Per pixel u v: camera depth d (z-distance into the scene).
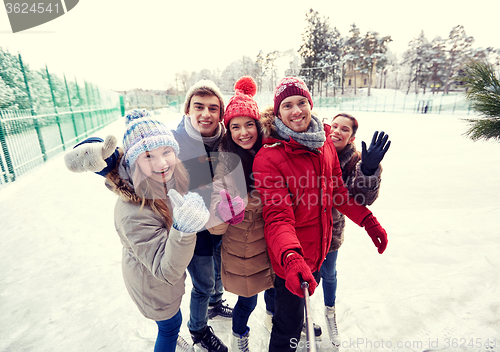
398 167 5.52
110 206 4.10
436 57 44.19
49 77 8.47
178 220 0.85
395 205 3.56
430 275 2.12
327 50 46.56
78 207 4.07
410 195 3.89
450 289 1.93
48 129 7.73
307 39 46.41
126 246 1.09
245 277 1.34
